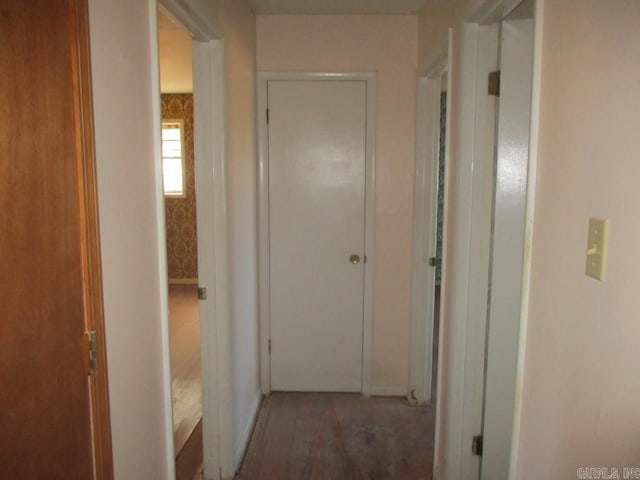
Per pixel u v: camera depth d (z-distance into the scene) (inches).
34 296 37.3
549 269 43.7
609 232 34.2
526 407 48.4
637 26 31.2
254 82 115.7
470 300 77.2
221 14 79.2
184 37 139.2
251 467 94.6
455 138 79.3
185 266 253.0
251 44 111.7
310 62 118.3
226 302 84.6
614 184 33.7
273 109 119.5
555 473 42.3
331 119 119.8
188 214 250.1
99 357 41.1
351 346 126.7
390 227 122.5
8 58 35.1
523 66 68.9
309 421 113.2
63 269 38.7
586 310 37.4
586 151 37.5
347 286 124.7
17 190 36.1
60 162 38.0
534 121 46.4
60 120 37.8
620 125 33.0
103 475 42.0
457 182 77.6
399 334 125.4
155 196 52.6
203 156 81.5
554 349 42.6
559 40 42.1
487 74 73.5
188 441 102.3
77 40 37.8
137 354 48.6
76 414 40.1
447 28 86.0
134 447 48.1
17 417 36.9
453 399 79.7
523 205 69.7
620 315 32.9
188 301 221.6
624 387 32.5
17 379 36.8
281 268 124.3
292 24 117.3
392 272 123.7
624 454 32.4
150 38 50.9
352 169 121.2
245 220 103.0
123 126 45.1
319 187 121.7
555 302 42.5
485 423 78.3
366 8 112.4
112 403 43.6
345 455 98.9
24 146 36.2
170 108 244.5
